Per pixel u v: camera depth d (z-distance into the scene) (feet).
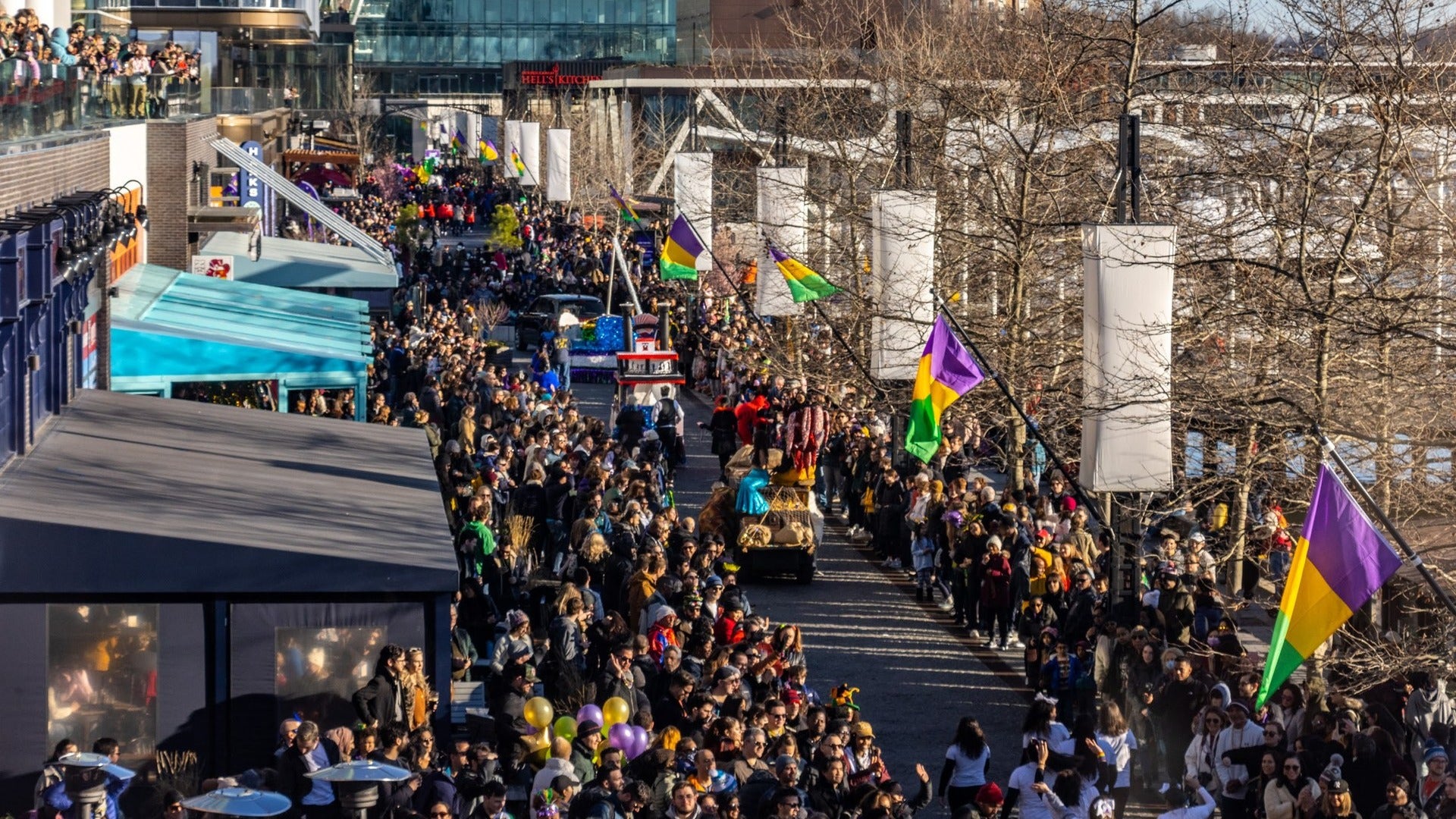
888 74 160.76
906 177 110.73
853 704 64.80
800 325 149.89
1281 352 80.33
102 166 107.55
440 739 60.08
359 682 59.93
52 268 78.13
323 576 58.90
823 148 164.14
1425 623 73.56
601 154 309.83
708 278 204.23
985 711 76.33
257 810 42.86
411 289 203.31
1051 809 52.21
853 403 133.08
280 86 272.51
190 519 62.03
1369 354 79.46
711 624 68.13
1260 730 57.26
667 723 58.18
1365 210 80.23
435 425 122.62
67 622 57.77
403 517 68.74
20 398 72.02
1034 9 153.89
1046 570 80.43
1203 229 94.02
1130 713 65.21
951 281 117.91
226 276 138.92
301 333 112.98
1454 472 76.95
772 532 101.50
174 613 58.54
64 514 59.47
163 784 56.34
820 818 48.32
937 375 83.35
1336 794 49.06
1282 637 55.21
